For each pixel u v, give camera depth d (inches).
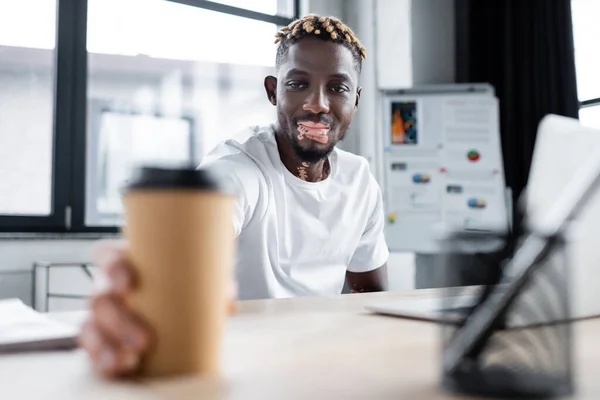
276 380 16.0
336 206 60.5
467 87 140.4
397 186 138.8
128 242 14.8
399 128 139.9
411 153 139.4
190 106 140.4
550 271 14.7
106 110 124.5
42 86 114.0
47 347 20.8
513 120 141.8
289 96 57.2
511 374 14.2
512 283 14.8
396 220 138.1
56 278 96.7
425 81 150.3
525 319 14.8
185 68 139.3
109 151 123.5
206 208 14.6
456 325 15.2
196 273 14.9
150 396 14.2
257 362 18.5
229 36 138.3
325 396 14.4
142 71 131.3
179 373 15.3
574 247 27.1
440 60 152.6
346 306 34.1
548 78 135.6
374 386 15.4
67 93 113.4
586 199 15.3
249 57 140.9
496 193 138.1
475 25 149.8
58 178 112.0
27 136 113.1
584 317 28.0
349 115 58.9
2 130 112.7
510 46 143.0
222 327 16.0
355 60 59.6
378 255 66.5
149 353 15.1
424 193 138.3
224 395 14.4
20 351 20.4
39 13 113.6
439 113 139.9
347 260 62.4
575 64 132.4
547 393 13.7
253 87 145.1
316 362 18.5
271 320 28.2
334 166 62.0
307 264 59.1
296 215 58.2
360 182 63.8
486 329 14.8
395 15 146.1
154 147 132.8
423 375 16.7
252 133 61.6
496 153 139.2
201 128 141.7
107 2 120.3
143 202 14.4
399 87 141.6
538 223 15.9
